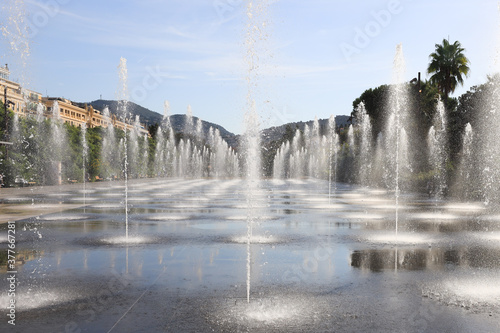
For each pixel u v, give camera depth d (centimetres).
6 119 3494
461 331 411
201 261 717
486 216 1421
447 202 2050
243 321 435
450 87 4366
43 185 3925
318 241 920
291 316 450
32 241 912
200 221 1277
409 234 1023
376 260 727
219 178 6488
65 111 9650
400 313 461
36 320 440
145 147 6750
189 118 7169
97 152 5169
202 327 419
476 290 549
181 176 7056
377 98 5156
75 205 1838
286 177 7256
